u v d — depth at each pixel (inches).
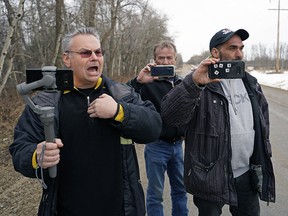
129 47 1138.0
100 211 72.3
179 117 90.4
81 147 71.8
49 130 58.9
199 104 93.7
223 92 94.1
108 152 73.3
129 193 75.2
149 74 127.8
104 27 700.7
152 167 127.2
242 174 100.7
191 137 95.6
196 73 84.8
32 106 58.1
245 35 95.3
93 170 72.1
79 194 71.6
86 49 71.8
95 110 67.7
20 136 68.9
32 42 655.1
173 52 131.5
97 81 76.2
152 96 127.0
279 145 265.6
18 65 633.6
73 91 73.5
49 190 69.1
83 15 465.7
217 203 95.6
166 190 175.8
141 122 71.0
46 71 58.2
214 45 97.7
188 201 161.9
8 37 267.4
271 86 1015.6
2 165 224.7
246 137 97.2
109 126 73.5
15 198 162.1
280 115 422.6
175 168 130.4
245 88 101.6
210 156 93.1
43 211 69.0
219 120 93.0
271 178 101.5
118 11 713.0
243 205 103.5
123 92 78.0
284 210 150.4
